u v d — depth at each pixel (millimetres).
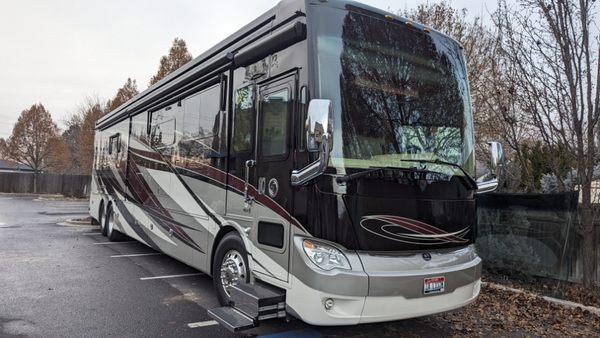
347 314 3572
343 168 3719
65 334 4484
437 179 4180
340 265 3609
